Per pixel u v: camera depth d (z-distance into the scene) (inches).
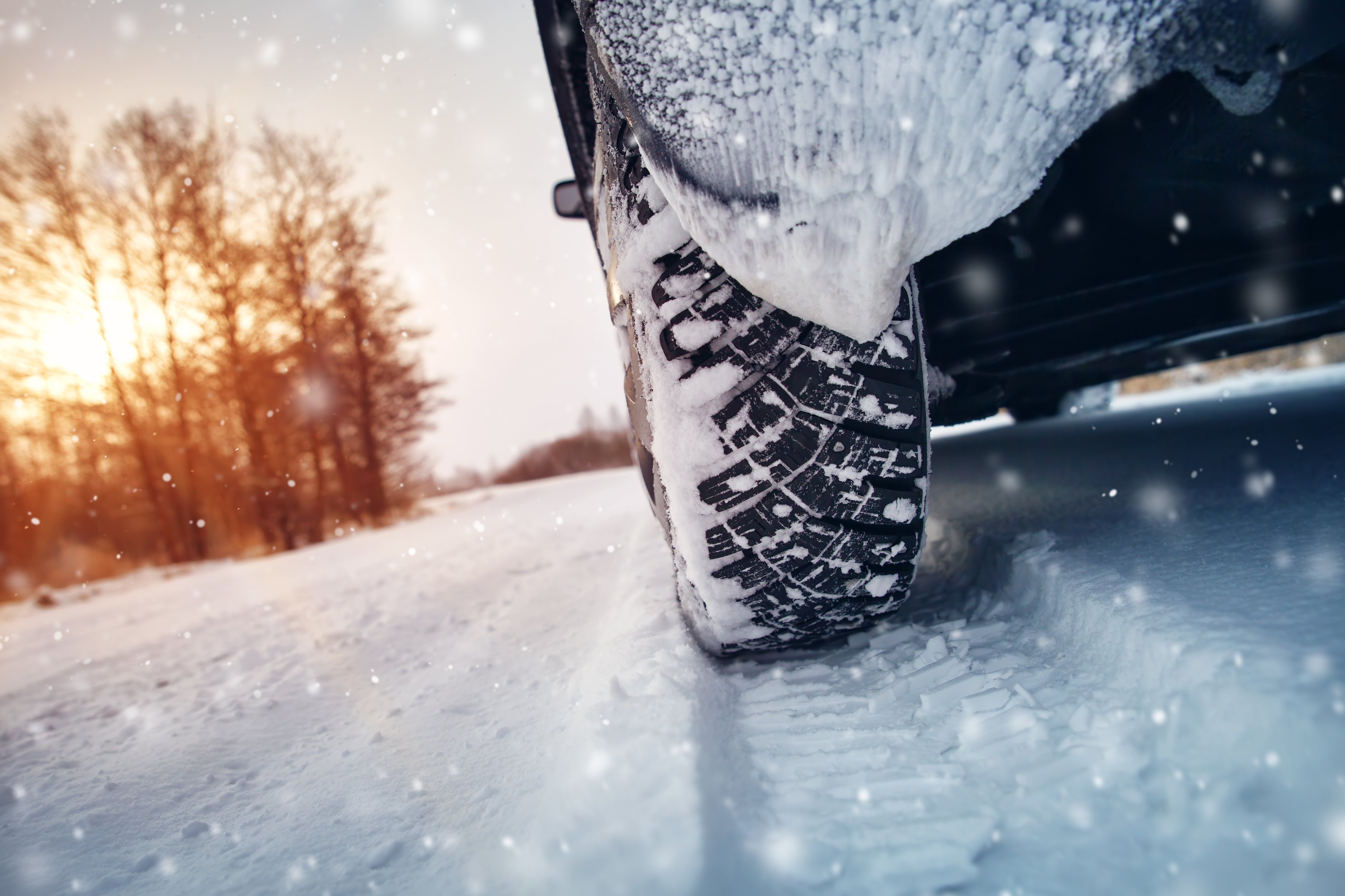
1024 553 63.3
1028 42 35.2
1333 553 47.8
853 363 45.2
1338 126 51.0
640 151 46.9
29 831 58.2
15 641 197.9
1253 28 36.4
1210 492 71.6
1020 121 36.7
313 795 55.9
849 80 36.0
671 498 48.1
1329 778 29.0
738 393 46.2
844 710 47.6
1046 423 164.9
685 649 57.9
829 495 46.5
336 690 85.5
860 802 37.3
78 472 492.4
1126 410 165.0
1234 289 73.3
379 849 44.3
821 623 53.0
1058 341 81.7
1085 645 47.8
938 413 57.3
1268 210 59.2
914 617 64.9
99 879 48.7
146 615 205.0
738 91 37.7
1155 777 34.1
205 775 65.0
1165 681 38.8
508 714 64.2
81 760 75.7
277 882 43.7
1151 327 78.4
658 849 32.0
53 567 470.3
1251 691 33.3
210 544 498.0
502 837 42.9
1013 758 38.4
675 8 37.9
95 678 119.0
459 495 693.9
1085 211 65.1
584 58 65.9
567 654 78.1
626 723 44.7
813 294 41.5
